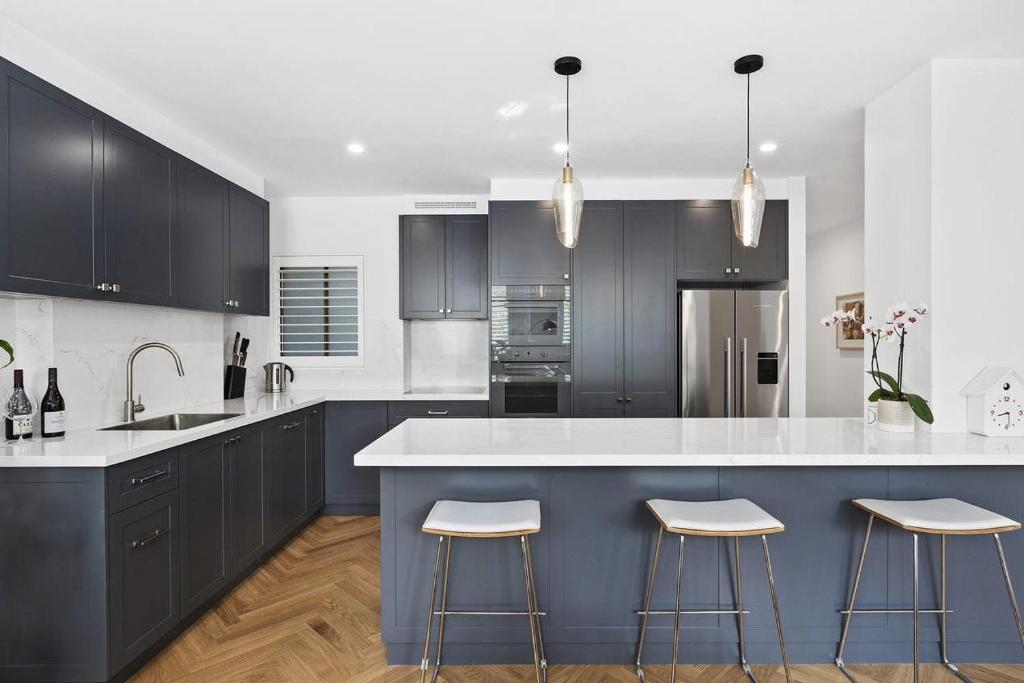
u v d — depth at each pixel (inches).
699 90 103.8
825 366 237.8
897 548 85.7
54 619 75.6
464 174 155.5
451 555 85.6
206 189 121.3
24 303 89.7
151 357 116.3
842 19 81.1
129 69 94.7
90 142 88.2
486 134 125.4
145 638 83.4
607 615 85.9
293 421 139.2
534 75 97.8
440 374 187.8
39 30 82.6
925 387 95.5
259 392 169.8
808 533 86.0
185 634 94.9
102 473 75.4
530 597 77.6
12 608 75.8
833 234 231.1
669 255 161.5
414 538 85.8
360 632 95.6
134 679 81.9
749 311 157.4
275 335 182.4
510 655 85.8
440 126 120.7
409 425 106.1
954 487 85.7
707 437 92.0
